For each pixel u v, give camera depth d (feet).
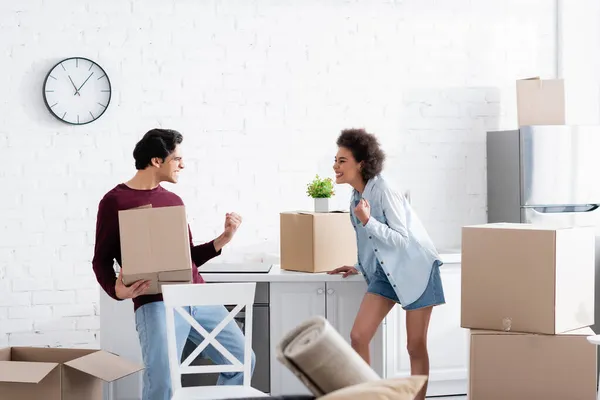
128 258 10.11
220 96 15.11
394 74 15.61
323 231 13.07
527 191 14.62
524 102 15.12
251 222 15.23
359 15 15.47
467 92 15.87
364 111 15.53
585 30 15.93
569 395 10.09
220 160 15.15
